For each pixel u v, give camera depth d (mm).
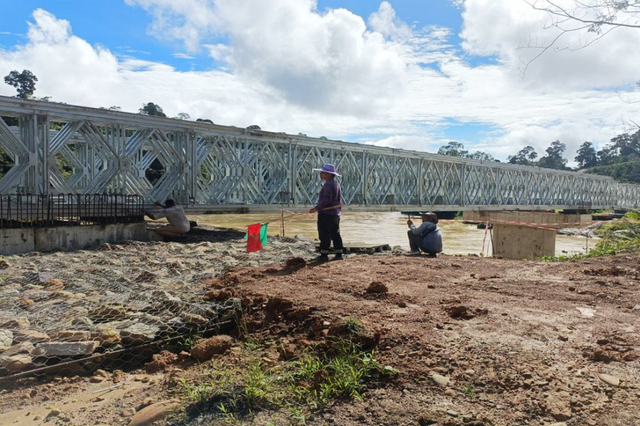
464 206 37938
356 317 5004
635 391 3236
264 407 3355
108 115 16641
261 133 22359
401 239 27859
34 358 4461
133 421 3230
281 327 5188
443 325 4719
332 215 9211
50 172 15453
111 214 14531
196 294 6879
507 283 6844
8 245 11859
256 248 9859
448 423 2973
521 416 3037
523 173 47062
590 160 161375
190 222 19500
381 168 30547
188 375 4090
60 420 3404
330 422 3107
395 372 3689
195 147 19797
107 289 7434
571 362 3760
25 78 58250
